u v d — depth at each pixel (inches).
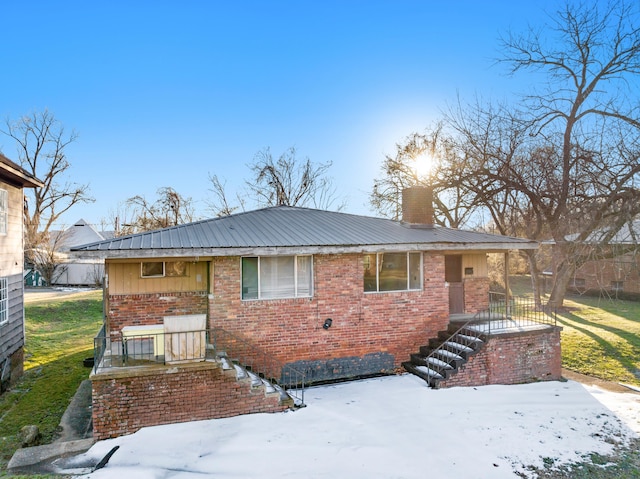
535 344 500.7
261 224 531.8
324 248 447.2
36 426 361.7
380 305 497.4
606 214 845.8
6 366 487.8
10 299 507.2
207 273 470.9
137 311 451.8
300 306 465.7
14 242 525.0
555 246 1030.4
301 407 391.5
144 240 423.5
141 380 345.7
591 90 922.1
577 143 907.4
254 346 449.7
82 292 1216.8
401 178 1307.8
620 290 1125.7
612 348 632.4
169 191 1349.7
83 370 552.7
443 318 526.3
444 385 451.8
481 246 517.0
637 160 802.8
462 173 1057.5
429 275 520.4
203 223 522.6
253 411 376.2
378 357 495.8
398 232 542.9
